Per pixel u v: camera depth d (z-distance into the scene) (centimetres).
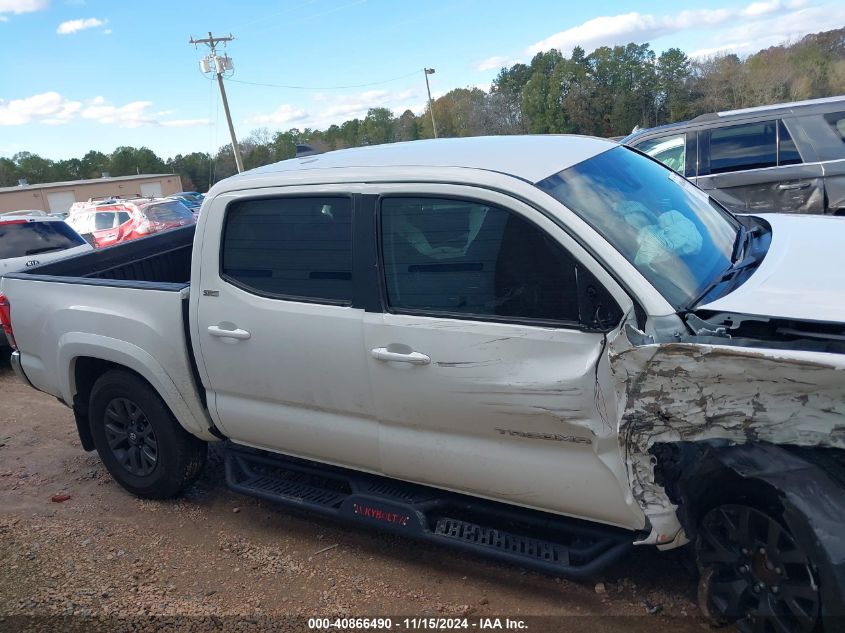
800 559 233
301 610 322
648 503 267
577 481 279
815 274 273
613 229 283
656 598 307
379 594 330
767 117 709
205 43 4225
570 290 272
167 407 409
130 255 528
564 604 310
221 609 327
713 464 249
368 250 315
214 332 361
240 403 372
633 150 383
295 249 338
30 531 414
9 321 469
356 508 340
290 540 388
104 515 432
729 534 260
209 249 364
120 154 10306
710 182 725
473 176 295
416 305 305
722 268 305
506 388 281
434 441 312
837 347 224
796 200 692
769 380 233
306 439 354
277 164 387
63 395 455
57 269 479
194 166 10581
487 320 288
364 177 320
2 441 575
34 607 337
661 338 250
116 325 401
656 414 254
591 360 264
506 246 286
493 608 312
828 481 229
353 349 319
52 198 6756
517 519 310
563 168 310
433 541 316
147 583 354
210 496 449
